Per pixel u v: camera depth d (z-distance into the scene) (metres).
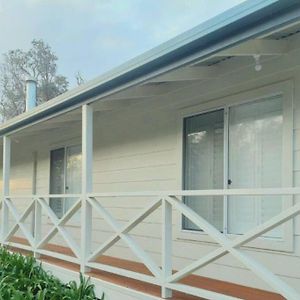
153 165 6.18
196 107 5.44
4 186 8.01
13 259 6.32
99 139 7.52
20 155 10.76
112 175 7.11
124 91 5.51
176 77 4.84
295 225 4.22
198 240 5.29
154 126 6.19
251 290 4.30
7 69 36.59
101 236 7.26
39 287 5.38
